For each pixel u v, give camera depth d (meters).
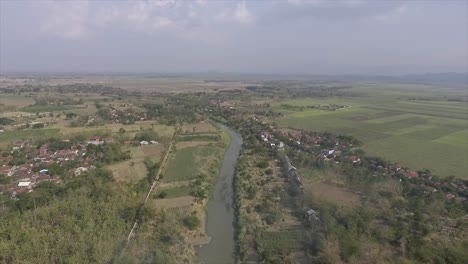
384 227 79.56
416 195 97.62
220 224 87.12
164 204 93.81
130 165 122.69
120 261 66.75
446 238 75.19
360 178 108.94
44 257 64.88
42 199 88.31
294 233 78.81
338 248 70.31
